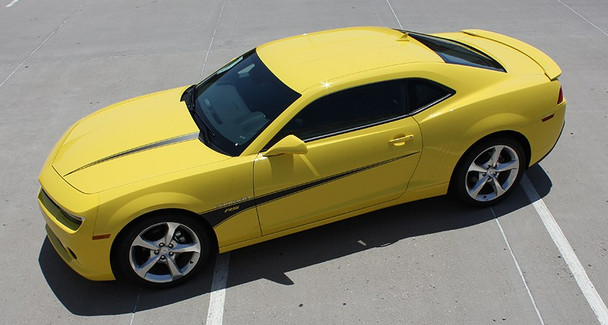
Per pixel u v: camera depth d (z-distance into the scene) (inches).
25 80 289.7
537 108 162.4
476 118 155.9
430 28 322.0
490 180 169.0
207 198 138.9
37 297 151.8
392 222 171.9
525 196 180.2
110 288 153.1
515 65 172.7
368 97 149.9
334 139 146.2
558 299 141.5
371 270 153.9
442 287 146.9
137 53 312.7
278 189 144.6
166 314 143.3
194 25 349.1
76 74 292.5
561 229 165.0
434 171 160.4
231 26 343.3
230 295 148.1
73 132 172.7
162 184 135.6
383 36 174.4
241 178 140.4
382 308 141.4
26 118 252.7
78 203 134.7
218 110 159.2
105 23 363.9
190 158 142.8
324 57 160.6
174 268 147.3
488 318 136.9
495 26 323.0
